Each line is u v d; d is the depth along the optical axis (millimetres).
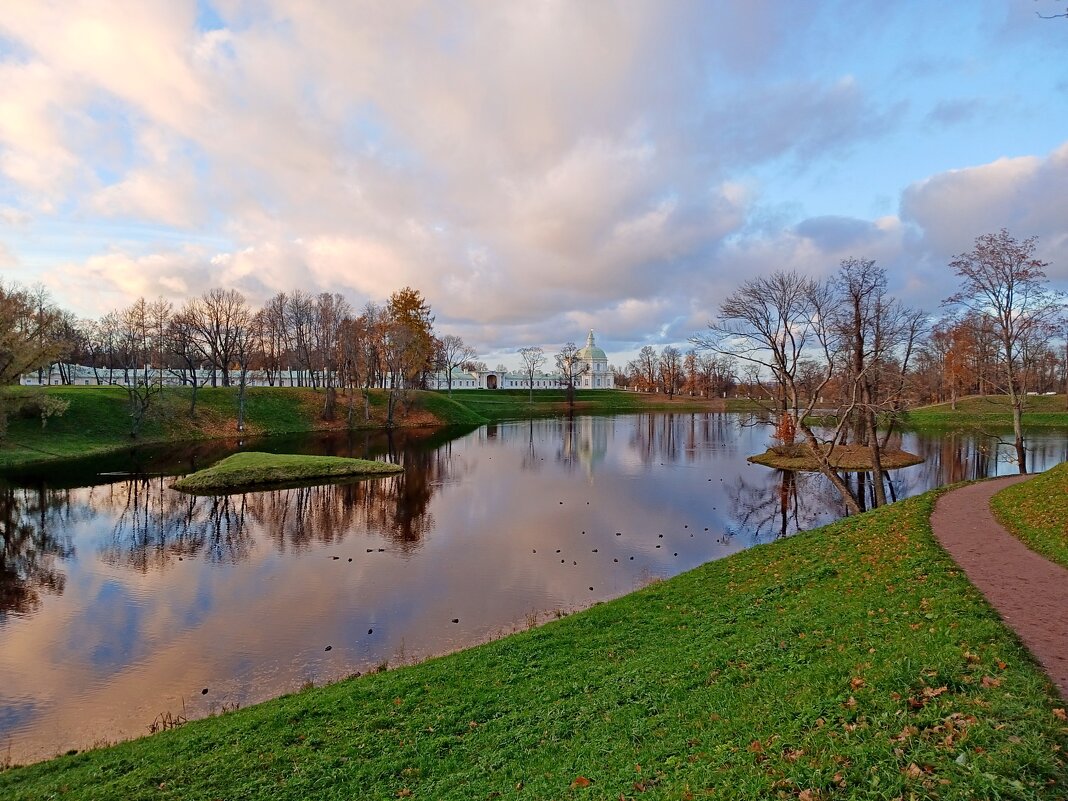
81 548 28188
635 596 19156
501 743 10500
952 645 9789
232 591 22438
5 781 11172
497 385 189000
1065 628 10508
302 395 94250
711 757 8445
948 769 6758
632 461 56969
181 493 40875
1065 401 86688
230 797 9703
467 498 39375
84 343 101312
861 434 58062
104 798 9852
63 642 18344
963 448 60812
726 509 35969
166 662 17062
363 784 9766
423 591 22203
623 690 11680
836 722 8422
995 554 15812
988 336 35094
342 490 42219
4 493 40625
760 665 11398
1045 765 6512
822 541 20766
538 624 19000
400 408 99875
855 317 31578
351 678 15422
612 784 8359
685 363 182125
